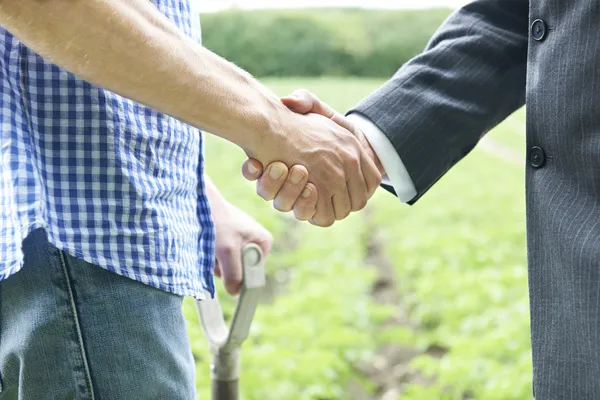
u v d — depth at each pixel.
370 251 10.95
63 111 1.51
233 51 38.97
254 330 6.00
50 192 1.53
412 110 2.32
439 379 5.44
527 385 5.10
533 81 1.77
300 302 6.84
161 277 1.60
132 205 1.55
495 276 7.99
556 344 1.67
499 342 5.94
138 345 1.57
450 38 2.44
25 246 1.54
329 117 2.23
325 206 2.15
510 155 21.89
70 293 1.53
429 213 12.11
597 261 1.59
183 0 1.75
